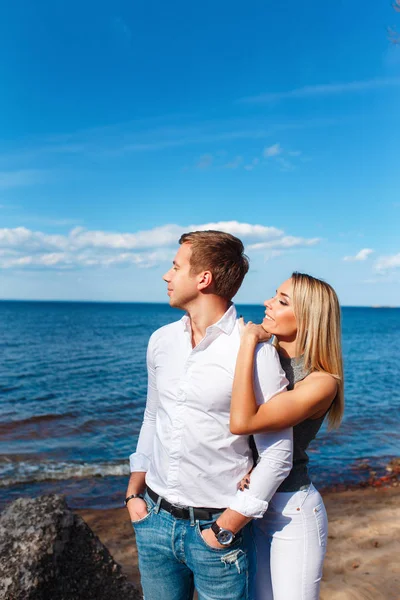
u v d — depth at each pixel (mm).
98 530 5426
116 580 2783
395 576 4234
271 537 2242
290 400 2018
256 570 2219
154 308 154125
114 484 7105
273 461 1988
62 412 12383
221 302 2172
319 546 2213
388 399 15195
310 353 2271
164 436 2104
